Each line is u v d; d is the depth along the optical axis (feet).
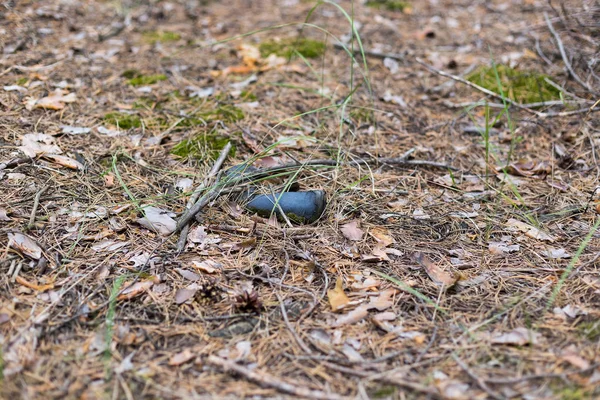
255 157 12.74
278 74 18.63
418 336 9.36
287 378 8.60
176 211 12.25
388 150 15.21
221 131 15.15
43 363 8.63
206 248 11.32
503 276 10.88
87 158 13.65
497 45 21.35
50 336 9.11
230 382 8.51
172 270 10.71
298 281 10.64
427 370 8.73
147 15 23.61
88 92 16.75
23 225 11.29
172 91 17.15
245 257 11.16
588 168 14.55
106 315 9.61
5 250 10.61
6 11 21.56
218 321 9.66
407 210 12.87
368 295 10.30
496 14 24.64
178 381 8.48
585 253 11.46
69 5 23.58
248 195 12.57
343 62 19.77
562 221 12.60
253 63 19.25
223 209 12.37
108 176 13.09
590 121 16.25
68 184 12.71
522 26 22.81
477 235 12.10
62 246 11.02
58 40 20.26
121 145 14.33
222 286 10.41
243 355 8.98
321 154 14.62
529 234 12.09
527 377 8.47
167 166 13.75
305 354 9.05
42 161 13.30
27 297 9.77
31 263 10.46
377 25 23.31
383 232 12.03
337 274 10.82
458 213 12.82
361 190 13.42
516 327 9.53
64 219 11.66
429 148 15.44
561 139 15.83
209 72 18.58
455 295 10.37
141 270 10.52
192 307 9.93
